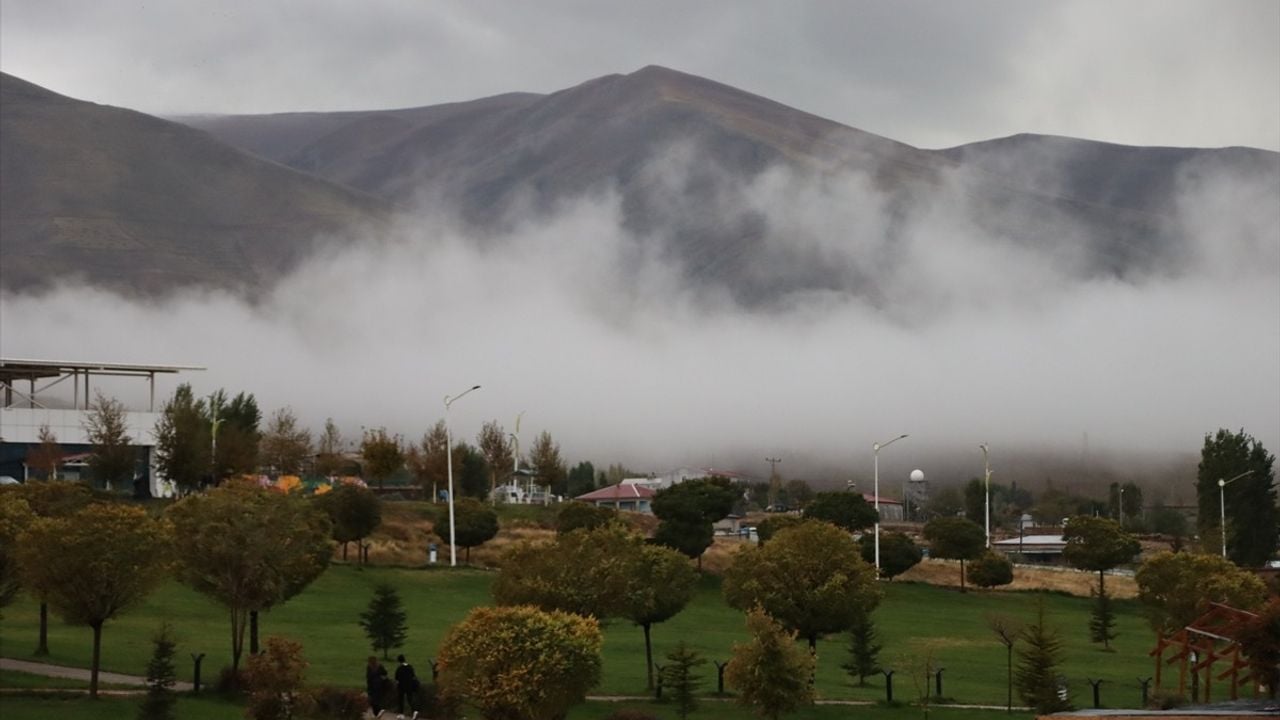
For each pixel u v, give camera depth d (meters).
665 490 131.00
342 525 109.31
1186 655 67.38
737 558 76.44
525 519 144.12
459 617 88.50
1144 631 104.69
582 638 52.75
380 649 68.88
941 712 64.69
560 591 66.25
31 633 70.75
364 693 58.00
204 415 153.00
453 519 114.88
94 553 55.06
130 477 132.75
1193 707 51.41
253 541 60.94
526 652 51.72
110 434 130.38
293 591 66.25
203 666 64.00
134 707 52.47
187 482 125.56
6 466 144.62
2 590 60.16
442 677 53.09
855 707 65.56
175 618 79.25
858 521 130.25
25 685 55.72
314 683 58.94
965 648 89.50
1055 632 67.56
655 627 90.94
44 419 146.25
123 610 57.41
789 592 72.81
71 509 81.56
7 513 62.12
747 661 58.62
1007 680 76.44
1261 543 165.12
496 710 51.75
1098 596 121.44
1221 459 167.62
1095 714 46.19
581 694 52.66
